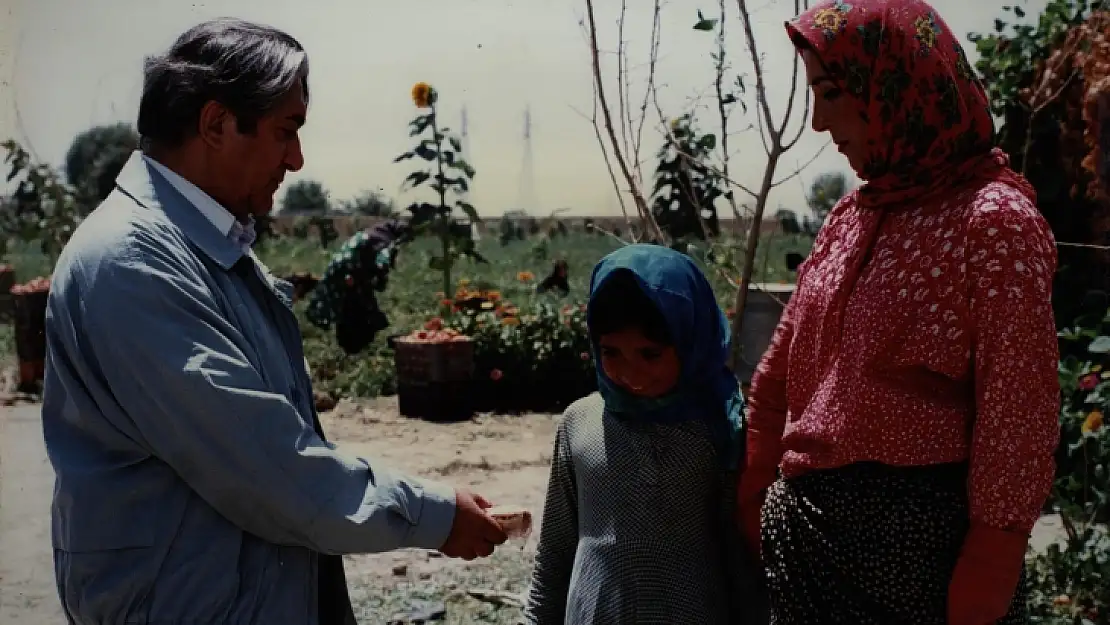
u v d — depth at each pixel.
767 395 2.24
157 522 1.78
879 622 1.86
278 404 1.77
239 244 1.90
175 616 1.76
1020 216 1.76
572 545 2.42
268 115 1.86
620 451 2.26
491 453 6.82
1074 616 3.53
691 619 2.17
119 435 1.77
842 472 1.91
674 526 2.22
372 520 1.82
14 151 10.06
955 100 1.85
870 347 1.88
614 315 2.17
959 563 1.77
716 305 2.29
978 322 1.76
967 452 1.84
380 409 8.45
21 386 8.77
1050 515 4.89
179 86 1.82
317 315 9.90
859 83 1.90
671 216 4.55
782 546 1.98
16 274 11.57
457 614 3.90
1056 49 5.46
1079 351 4.92
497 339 8.71
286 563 1.89
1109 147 5.00
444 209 9.27
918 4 1.92
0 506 5.37
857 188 2.12
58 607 4.04
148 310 1.71
